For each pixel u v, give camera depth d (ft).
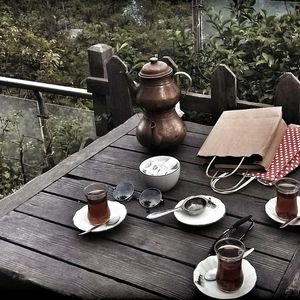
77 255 5.02
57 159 10.68
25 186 6.31
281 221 5.18
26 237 5.33
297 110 7.54
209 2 11.81
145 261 4.86
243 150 6.27
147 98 6.38
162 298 4.42
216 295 4.33
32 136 10.77
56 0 17.42
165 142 6.62
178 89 6.55
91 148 7.19
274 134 6.61
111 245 5.12
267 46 9.75
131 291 4.52
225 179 6.12
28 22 17.22
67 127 10.34
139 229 5.32
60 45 16.66
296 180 5.62
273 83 9.65
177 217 5.35
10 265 4.95
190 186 6.06
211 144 6.56
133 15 15.93
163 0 15.46
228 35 10.34
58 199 5.98
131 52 10.44
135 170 6.52
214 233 5.17
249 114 7.07
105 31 16.37
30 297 4.91
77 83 15.55
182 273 4.67
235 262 4.26
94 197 5.29
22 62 16.37
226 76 7.89
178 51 10.45
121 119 9.20
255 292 4.38
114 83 8.93
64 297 4.62
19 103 10.56
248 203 5.63
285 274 4.55
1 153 11.21
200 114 8.75
